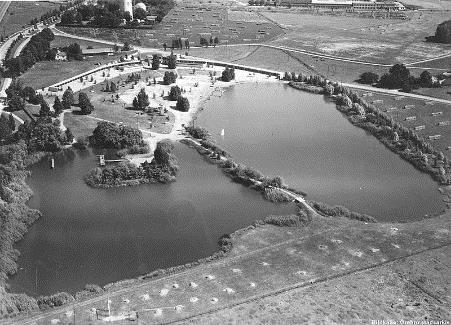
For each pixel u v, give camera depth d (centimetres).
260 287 19762
